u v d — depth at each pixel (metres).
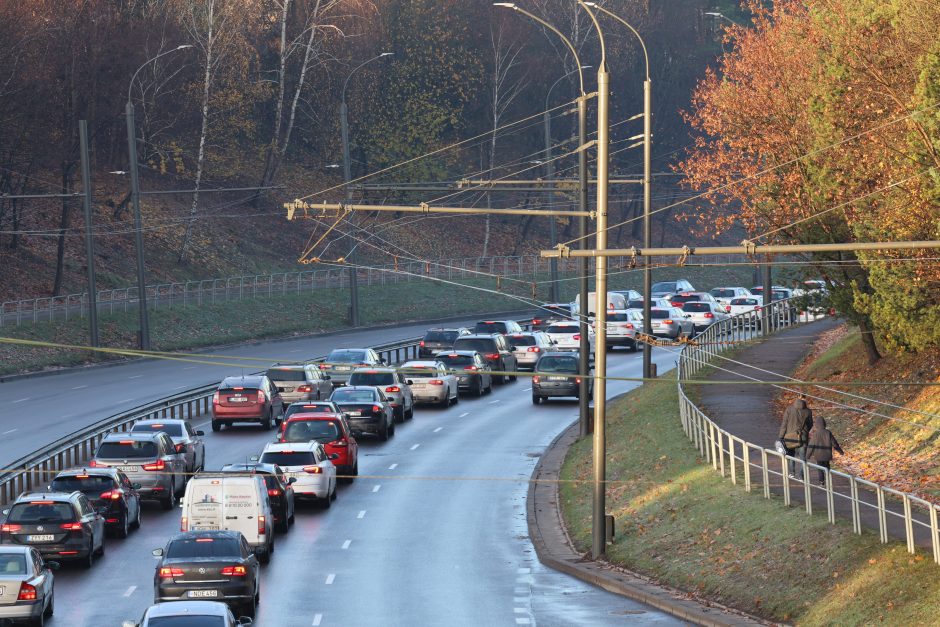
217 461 159.75
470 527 129.50
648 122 178.62
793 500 109.75
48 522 108.12
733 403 165.38
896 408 139.62
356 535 125.81
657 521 118.31
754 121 158.88
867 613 82.44
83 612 94.25
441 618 92.38
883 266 132.00
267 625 90.25
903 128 125.81
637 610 95.56
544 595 101.19
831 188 141.50
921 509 102.31
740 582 96.31
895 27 120.69
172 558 91.50
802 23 155.62
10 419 180.25
